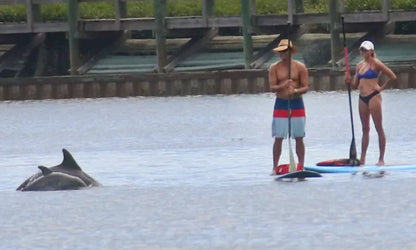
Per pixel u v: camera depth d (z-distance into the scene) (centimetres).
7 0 14738
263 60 14200
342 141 8538
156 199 5734
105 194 5934
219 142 8800
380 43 14150
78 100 14138
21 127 11094
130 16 15425
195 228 4931
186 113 11850
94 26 14650
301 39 14462
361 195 5588
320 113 11219
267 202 5503
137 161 7569
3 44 15662
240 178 6381
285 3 14988
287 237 4662
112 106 13088
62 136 9975
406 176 6150
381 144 6512
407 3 14300
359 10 14512
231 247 4519
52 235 4881
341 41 13925
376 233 4669
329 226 4856
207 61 14488
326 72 13588
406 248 4372
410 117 10400
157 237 4762
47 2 14738
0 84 14475
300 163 6266
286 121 6212
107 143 9131
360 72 6431
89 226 5053
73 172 6212
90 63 14900
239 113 11662
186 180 6406
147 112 12156
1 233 4956
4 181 6719
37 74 15262
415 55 13912
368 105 6438
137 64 14825
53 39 15362
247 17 13975
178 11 15138
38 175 6200
